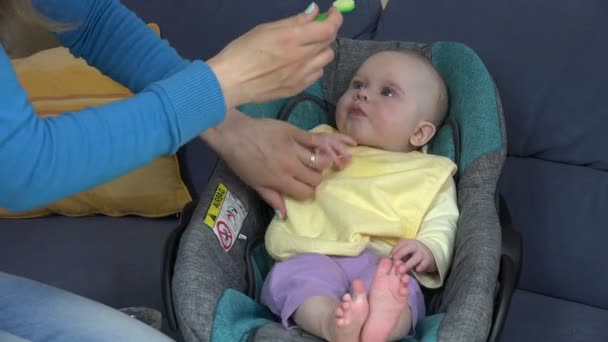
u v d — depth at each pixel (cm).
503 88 141
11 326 90
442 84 133
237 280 110
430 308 111
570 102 137
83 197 161
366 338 89
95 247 154
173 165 160
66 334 90
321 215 120
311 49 84
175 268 99
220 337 91
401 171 121
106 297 140
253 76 82
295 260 109
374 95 131
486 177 116
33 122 70
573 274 135
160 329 133
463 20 146
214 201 111
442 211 117
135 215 166
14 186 70
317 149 116
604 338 124
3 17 93
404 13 152
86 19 103
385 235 115
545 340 123
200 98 77
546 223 138
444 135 129
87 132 72
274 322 101
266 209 127
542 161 142
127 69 106
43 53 163
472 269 95
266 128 110
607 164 136
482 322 88
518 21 142
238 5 161
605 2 137
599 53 136
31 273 146
